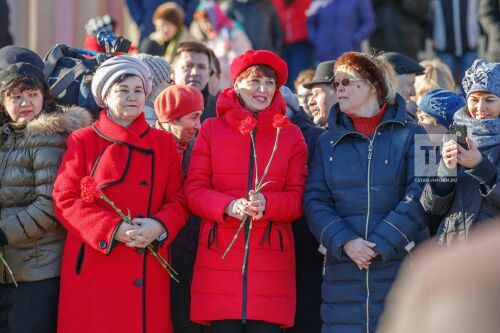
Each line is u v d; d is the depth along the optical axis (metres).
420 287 4.05
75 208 14.67
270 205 14.86
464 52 34.97
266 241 15.12
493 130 14.30
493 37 33.72
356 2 34.88
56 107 16.28
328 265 15.32
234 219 15.14
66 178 14.94
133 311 14.83
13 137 15.59
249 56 15.58
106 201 14.54
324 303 15.32
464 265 3.98
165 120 16.88
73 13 38.81
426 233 15.63
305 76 21.17
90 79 17.48
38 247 15.41
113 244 14.55
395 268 14.87
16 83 15.48
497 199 13.66
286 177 15.56
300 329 16.98
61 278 15.09
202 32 33.66
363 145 15.20
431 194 14.21
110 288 14.81
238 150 15.45
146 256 15.09
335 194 15.20
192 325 16.97
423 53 36.69
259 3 33.22
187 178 15.70
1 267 15.59
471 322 3.88
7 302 15.66
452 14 34.81
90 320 14.71
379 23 35.88
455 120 14.84
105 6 40.19
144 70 15.45
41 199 15.13
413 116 20.00
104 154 15.02
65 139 15.59
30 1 38.09
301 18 35.50
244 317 14.82
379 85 15.32
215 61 21.22
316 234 14.96
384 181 14.95
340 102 15.41
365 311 14.76
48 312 15.43
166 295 15.43
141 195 15.07
